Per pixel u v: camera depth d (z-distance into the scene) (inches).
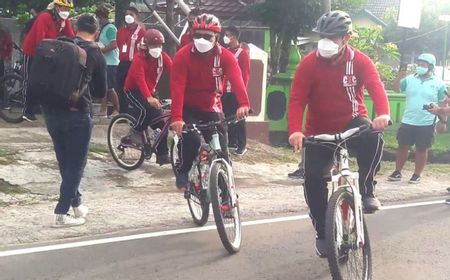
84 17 248.8
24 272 205.6
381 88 195.0
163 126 341.4
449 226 289.7
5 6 539.8
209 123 240.1
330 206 182.9
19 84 415.5
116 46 437.4
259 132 490.9
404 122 398.0
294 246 246.2
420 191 374.9
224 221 230.1
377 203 201.5
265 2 605.9
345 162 192.1
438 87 391.9
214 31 232.4
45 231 247.4
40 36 363.9
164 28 547.2
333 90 199.2
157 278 205.3
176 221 272.8
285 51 621.3
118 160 355.6
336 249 180.7
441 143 567.2
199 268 216.2
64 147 249.6
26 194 300.8
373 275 216.4
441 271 223.3
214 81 240.8
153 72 338.3
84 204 292.5
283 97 523.2
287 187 363.3
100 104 490.9
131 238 247.1
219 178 230.5
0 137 383.9
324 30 190.7
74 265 214.2
